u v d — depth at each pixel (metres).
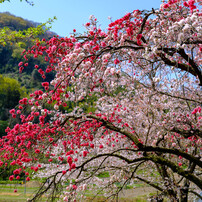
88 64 3.40
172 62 4.29
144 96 5.75
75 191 4.43
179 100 5.89
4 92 43.88
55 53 4.14
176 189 6.17
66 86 3.61
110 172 6.78
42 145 4.59
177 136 6.21
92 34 4.05
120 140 6.82
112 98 6.66
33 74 53.03
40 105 3.68
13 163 4.15
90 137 5.48
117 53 4.30
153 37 3.61
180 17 4.06
